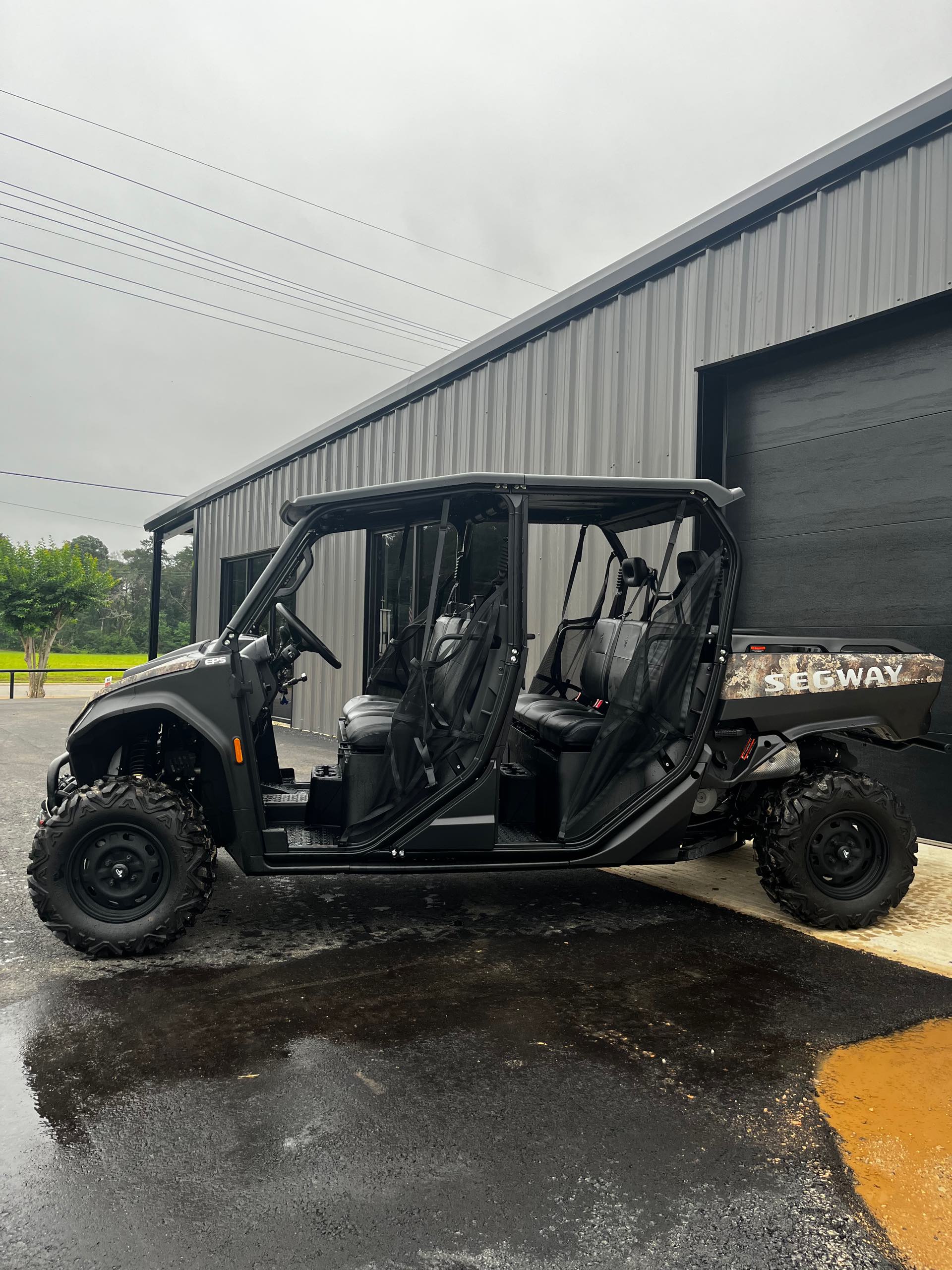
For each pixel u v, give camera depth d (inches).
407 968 128.8
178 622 2787.9
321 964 130.2
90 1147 82.0
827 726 146.9
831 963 131.5
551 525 285.9
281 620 165.9
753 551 244.8
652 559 254.4
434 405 356.2
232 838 141.7
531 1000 117.3
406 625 164.2
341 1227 70.9
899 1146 83.3
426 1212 72.9
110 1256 67.5
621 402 268.7
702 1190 76.2
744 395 245.6
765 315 226.7
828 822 144.9
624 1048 103.3
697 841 154.8
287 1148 82.1
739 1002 116.8
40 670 745.6
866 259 203.2
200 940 140.9
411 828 134.3
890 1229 71.3
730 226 233.5
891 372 210.1
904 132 191.6
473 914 155.9
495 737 134.8
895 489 210.1
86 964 129.3
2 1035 105.6
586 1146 82.8
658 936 144.1
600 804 141.9
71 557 823.7
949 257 186.9
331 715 418.3
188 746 147.4
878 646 153.6
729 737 145.7
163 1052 101.5
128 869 129.7
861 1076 97.0
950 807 200.8
